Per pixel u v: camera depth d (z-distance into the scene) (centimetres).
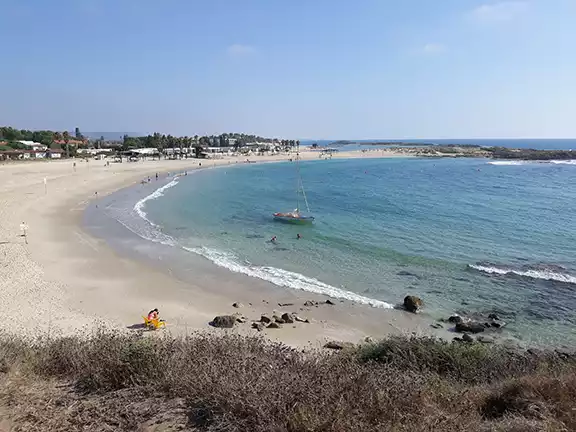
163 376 695
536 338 1673
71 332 1559
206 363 705
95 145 18288
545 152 15738
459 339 1628
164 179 8394
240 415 552
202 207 4966
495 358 992
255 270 2545
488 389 742
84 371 750
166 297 2069
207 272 2484
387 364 862
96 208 4694
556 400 646
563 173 9444
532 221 4031
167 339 946
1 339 975
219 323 1738
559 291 2197
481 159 15850
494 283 2328
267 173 10481
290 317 1822
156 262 2661
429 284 2325
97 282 2239
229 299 2073
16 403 652
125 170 9762
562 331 1739
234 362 706
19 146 12888
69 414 614
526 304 2034
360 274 2497
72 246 2964
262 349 902
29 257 2614
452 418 540
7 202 4591
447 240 3312
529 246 3111
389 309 1980
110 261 2639
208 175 9644
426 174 9844
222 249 3042
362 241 3300
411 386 640
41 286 2122
